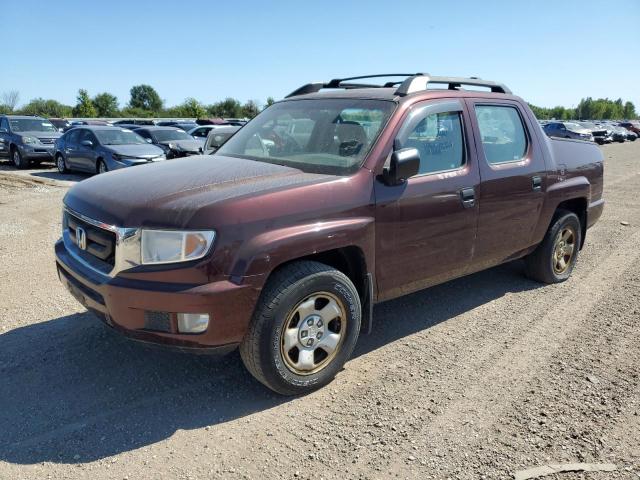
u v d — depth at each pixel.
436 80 4.25
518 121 4.87
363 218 3.47
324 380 3.47
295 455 2.83
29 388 3.42
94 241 3.27
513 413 3.21
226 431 3.03
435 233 3.97
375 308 4.89
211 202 2.98
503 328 4.47
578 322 4.60
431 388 3.50
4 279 5.46
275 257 3.05
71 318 4.48
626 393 3.43
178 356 3.86
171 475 2.67
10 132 18.06
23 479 2.62
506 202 4.54
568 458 2.79
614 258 6.59
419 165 3.60
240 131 4.71
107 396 3.35
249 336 3.12
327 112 4.11
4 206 9.84
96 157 14.32
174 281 2.92
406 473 2.69
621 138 42.00
